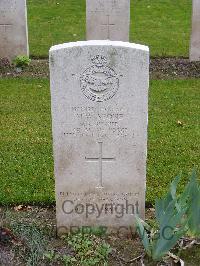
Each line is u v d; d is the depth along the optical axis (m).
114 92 2.92
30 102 4.73
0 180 3.62
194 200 2.96
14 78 5.23
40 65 5.62
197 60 5.67
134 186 3.09
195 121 4.43
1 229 3.04
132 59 2.87
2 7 5.45
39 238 3.06
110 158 3.04
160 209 2.95
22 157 3.88
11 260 2.92
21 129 4.27
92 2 5.45
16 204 3.43
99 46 2.85
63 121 2.96
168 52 6.14
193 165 3.81
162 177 3.67
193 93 4.94
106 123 2.97
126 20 5.52
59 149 3.02
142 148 3.01
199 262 3.01
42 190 3.52
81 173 3.06
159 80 5.22
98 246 3.04
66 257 2.96
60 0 8.55
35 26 7.26
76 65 2.88
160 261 2.98
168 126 4.34
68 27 7.24
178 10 8.12
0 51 5.65
